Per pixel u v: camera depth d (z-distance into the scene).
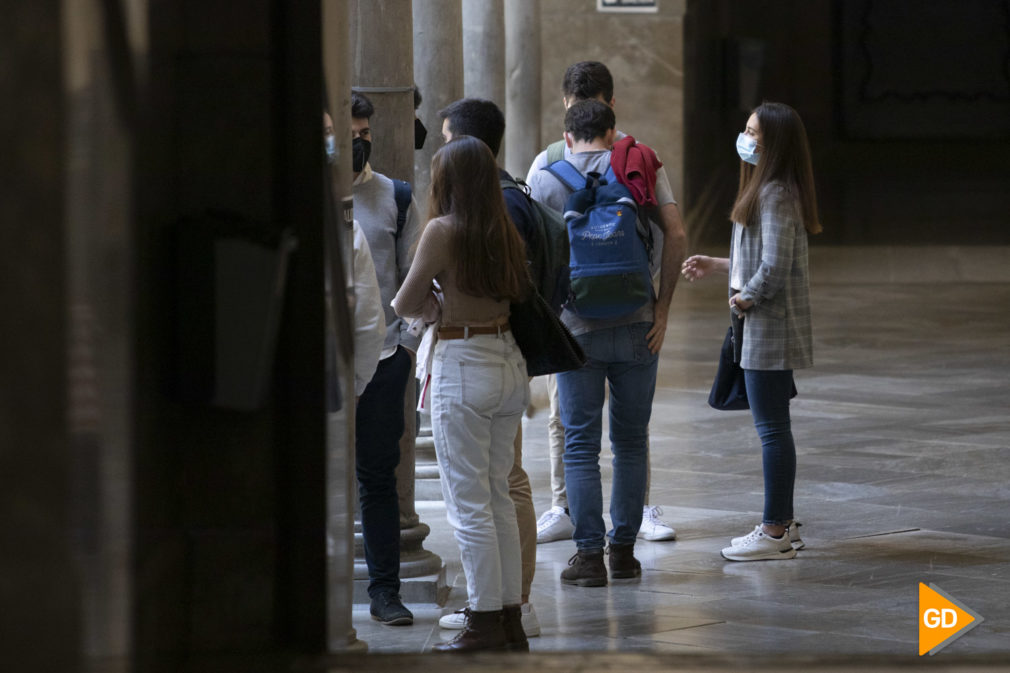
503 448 13.69
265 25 6.29
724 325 40.69
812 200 17.73
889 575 16.94
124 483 5.22
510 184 14.66
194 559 6.19
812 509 20.64
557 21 47.53
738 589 16.47
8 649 4.36
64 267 4.67
